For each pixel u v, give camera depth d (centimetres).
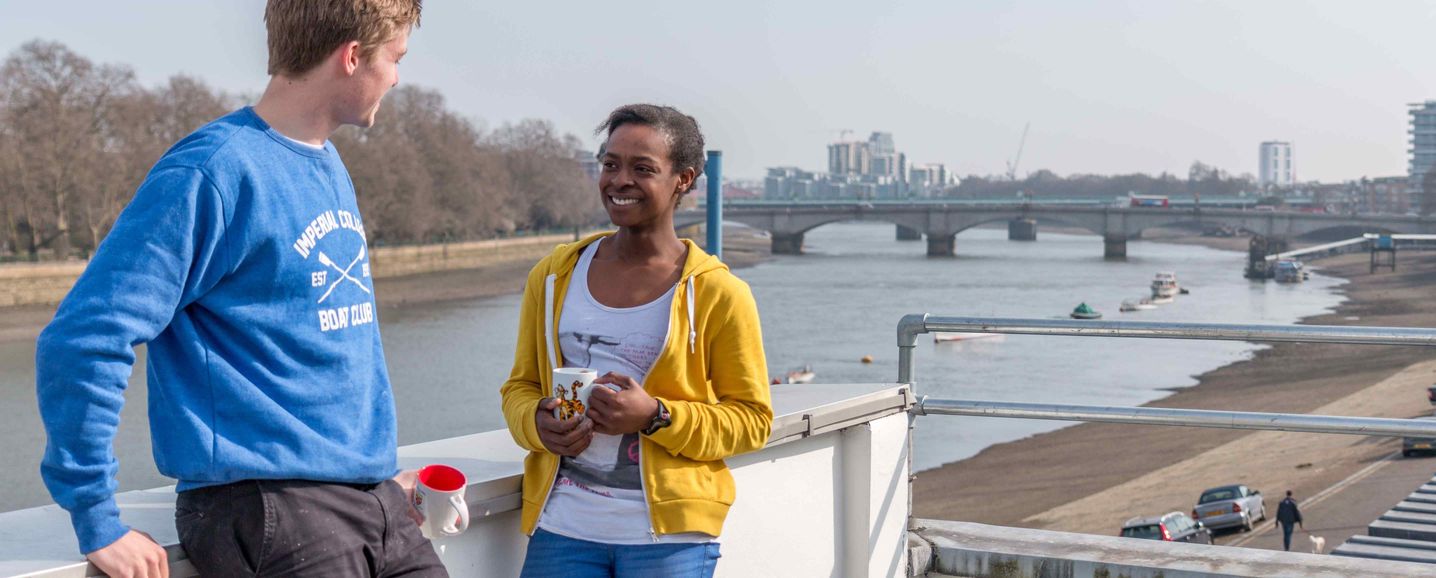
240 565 212
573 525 274
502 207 13138
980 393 4547
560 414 264
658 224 281
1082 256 13938
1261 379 4894
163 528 227
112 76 8531
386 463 232
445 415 4175
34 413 4025
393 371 5097
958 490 3066
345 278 227
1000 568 394
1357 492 2981
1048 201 18625
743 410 280
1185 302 8294
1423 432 348
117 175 8169
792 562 354
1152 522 2400
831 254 13988
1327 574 370
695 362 279
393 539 233
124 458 3164
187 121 9000
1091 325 379
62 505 197
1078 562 384
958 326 395
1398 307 7925
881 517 381
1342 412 4081
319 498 218
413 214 10450
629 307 279
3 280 7006
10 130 7975
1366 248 13062
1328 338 356
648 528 272
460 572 280
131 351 197
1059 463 3366
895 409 383
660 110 278
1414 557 1307
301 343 217
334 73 222
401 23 229
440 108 12319
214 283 209
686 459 278
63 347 191
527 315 296
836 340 6056
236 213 208
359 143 10119
